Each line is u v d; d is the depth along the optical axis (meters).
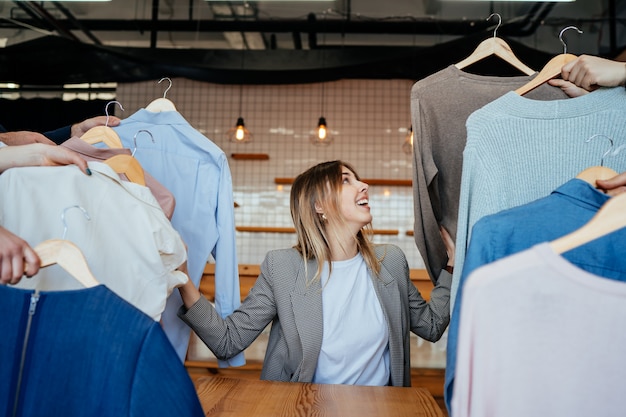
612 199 0.83
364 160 6.78
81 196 1.14
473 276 0.79
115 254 1.15
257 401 1.34
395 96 6.88
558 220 0.97
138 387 0.84
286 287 1.72
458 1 5.43
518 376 0.77
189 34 6.33
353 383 1.65
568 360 0.77
